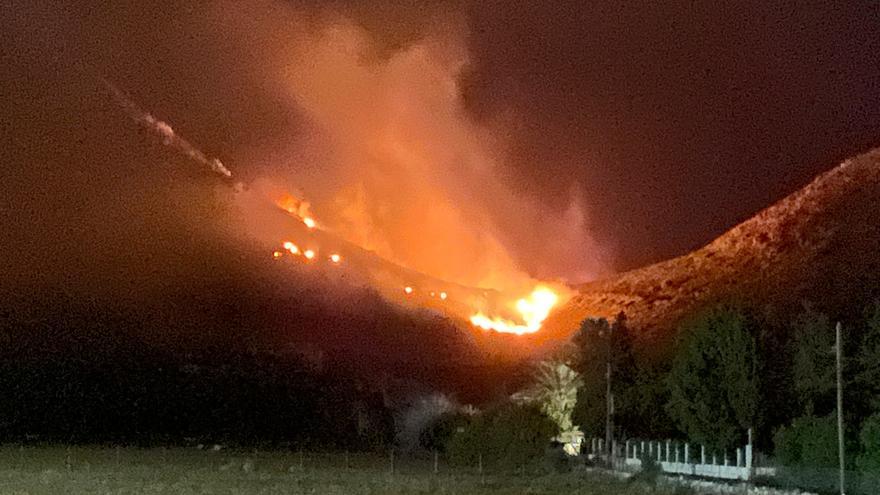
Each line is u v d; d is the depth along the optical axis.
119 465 50.69
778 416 42.41
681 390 43.78
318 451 71.75
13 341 106.25
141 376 100.81
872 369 38.88
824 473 34.75
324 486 38.56
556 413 58.12
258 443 77.50
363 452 72.31
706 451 43.22
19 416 83.94
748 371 42.66
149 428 85.00
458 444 57.47
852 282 82.88
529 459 52.75
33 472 44.97
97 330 114.75
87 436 77.88
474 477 44.38
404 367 108.38
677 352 47.91
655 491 35.97
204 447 71.25
